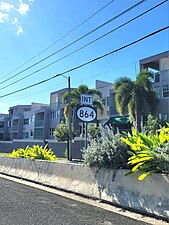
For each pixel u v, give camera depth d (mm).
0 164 16172
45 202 8062
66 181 10234
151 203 6867
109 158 8312
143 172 7348
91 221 6207
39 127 62062
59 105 57938
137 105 32312
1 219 6156
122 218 6516
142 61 37781
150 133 8727
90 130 31531
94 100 40969
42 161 12094
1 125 84188
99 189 8594
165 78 34688
